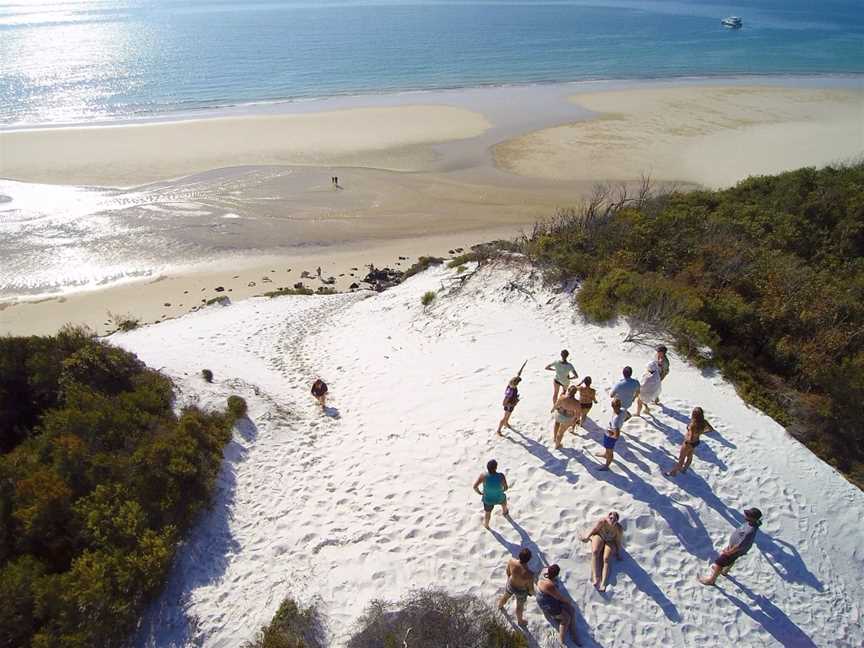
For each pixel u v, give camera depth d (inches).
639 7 6264.8
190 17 5226.4
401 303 960.9
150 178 1870.1
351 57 3553.2
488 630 329.1
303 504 472.1
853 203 967.0
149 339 932.0
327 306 1101.1
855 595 360.8
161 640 374.0
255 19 5083.7
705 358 557.6
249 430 573.0
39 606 365.4
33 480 436.5
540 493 415.5
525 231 1569.9
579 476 422.6
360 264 1434.5
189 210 1670.8
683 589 354.9
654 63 3565.5
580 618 341.1
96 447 493.7
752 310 633.6
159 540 413.7
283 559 418.6
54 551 413.4
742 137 2267.5
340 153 2107.5
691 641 333.1
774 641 335.3
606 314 648.4
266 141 2201.0
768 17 5674.2
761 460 434.6
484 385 577.9
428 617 334.0
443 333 763.4
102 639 366.0
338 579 388.5
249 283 1338.6
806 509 400.8
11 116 2421.3
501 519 402.6
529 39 4168.3
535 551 376.8
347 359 785.6
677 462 426.9
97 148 2096.5
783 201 1043.3
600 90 2965.1
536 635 336.2
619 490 407.2
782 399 518.9
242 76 3102.9
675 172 1945.1
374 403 626.8
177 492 455.2
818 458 445.7
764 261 768.9
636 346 589.3
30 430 566.3
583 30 4562.0
